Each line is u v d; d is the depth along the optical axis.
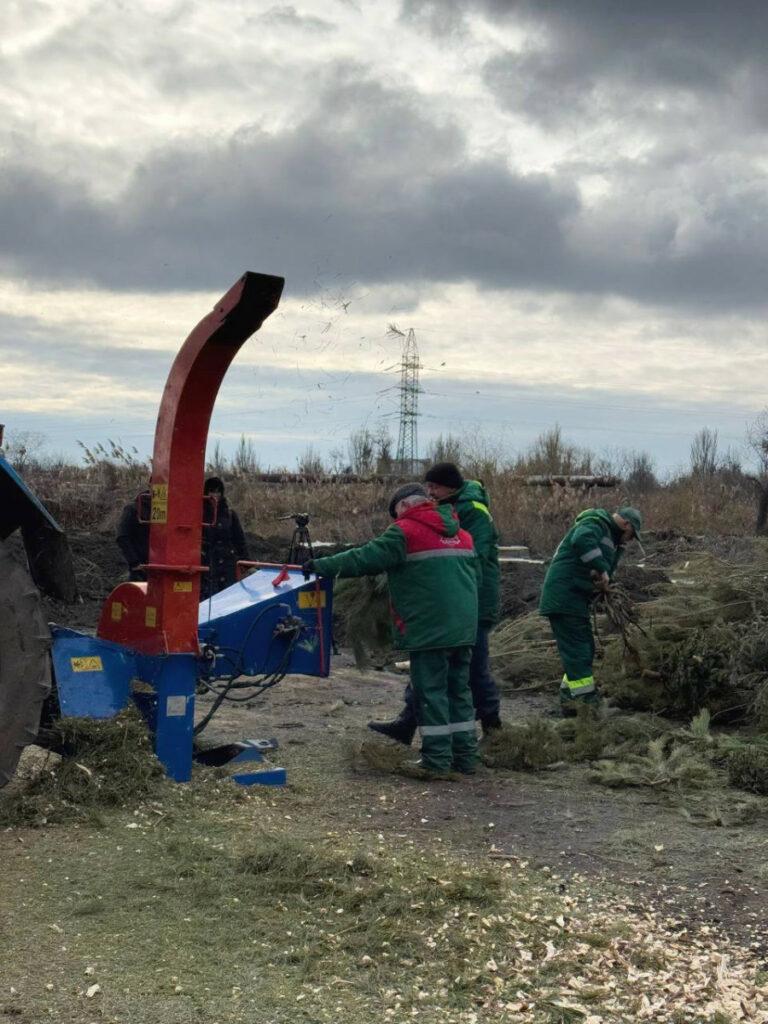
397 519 6.79
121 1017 3.34
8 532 6.02
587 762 7.11
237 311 5.43
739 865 5.14
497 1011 3.54
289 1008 3.46
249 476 19.91
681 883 4.88
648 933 4.25
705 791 6.44
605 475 21.91
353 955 3.86
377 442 21.56
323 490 19.22
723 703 8.33
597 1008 3.60
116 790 5.38
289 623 6.46
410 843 5.21
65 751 5.62
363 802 5.91
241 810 5.53
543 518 18.23
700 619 8.75
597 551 8.20
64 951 3.76
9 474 5.54
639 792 6.45
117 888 4.32
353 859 4.64
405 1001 3.55
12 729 5.14
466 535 6.83
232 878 4.46
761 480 22.91
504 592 12.72
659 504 21.17
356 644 7.72
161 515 5.85
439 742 6.61
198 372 5.73
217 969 3.69
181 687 5.88
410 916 4.20
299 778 6.34
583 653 8.38
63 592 5.73
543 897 4.56
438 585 6.57
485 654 7.58
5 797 5.27
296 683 9.55
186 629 5.88
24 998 3.43
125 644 6.13
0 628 5.11
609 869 5.02
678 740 7.45
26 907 4.12
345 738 7.50
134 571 8.95
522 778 6.71
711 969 3.95
